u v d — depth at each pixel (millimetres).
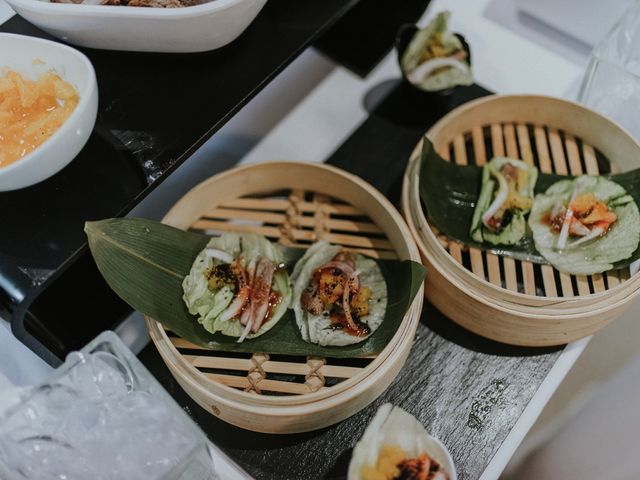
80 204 565
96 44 596
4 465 484
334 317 578
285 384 570
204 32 570
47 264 542
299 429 559
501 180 641
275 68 615
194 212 632
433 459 521
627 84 678
